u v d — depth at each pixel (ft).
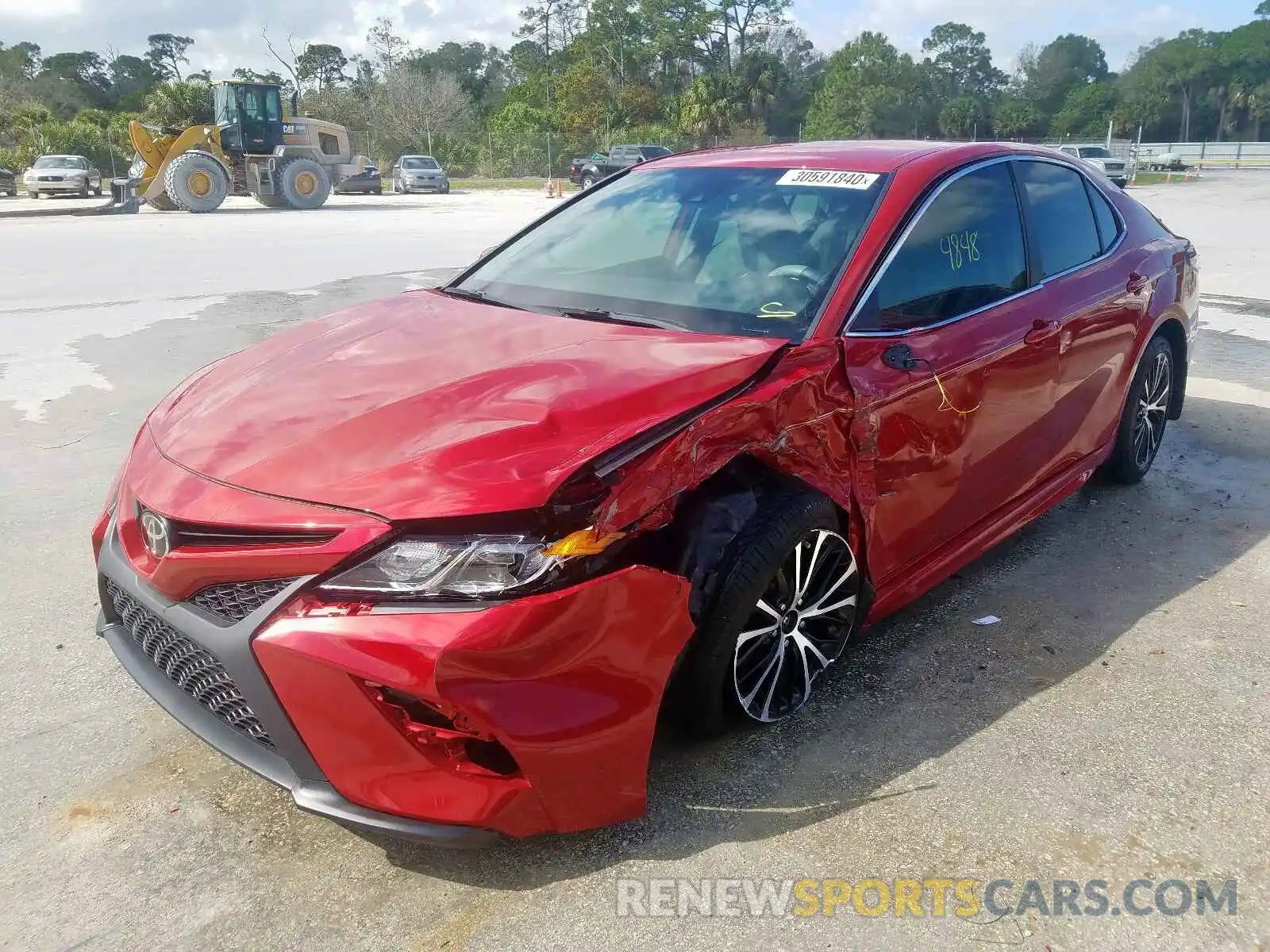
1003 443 11.18
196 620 7.14
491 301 10.98
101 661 10.58
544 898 7.37
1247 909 7.34
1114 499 15.39
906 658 10.73
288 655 6.67
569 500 6.83
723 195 11.38
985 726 9.51
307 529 6.79
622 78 257.14
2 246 49.37
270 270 39.68
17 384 21.61
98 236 55.42
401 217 71.97
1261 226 59.67
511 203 95.91
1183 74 285.02
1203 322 28.53
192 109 135.74
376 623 6.56
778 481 8.52
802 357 8.75
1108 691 10.14
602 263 11.18
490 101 290.56
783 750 9.06
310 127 88.79
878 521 9.50
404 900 7.35
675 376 8.08
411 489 6.85
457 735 6.73
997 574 12.83
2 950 6.89
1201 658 10.80
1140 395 14.96
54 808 8.30
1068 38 312.29
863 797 8.46
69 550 13.28
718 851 7.82
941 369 9.83
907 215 10.27
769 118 238.27
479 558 6.61
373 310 10.99
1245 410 19.95
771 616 8.65
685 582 7.43
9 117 157.58
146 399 20.49
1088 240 13.35
